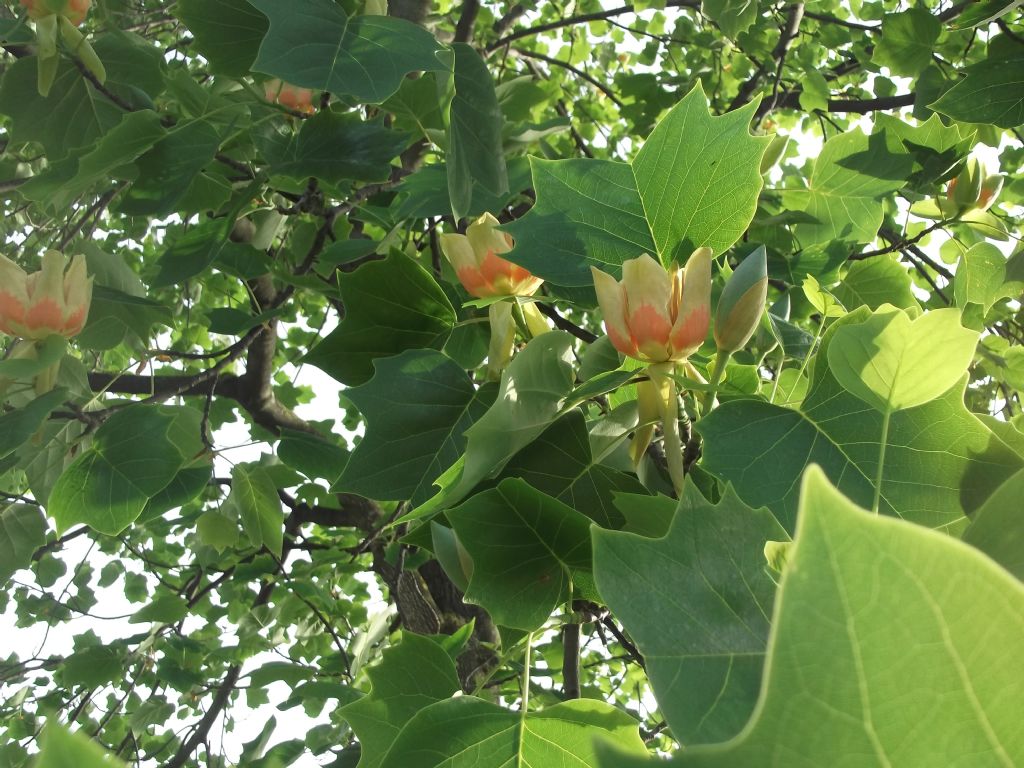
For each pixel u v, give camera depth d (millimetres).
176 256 961
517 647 551
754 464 426
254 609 1770
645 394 491
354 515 1946
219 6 860
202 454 1097
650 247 525
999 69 856
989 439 403
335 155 952
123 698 1817
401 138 958
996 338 1050
